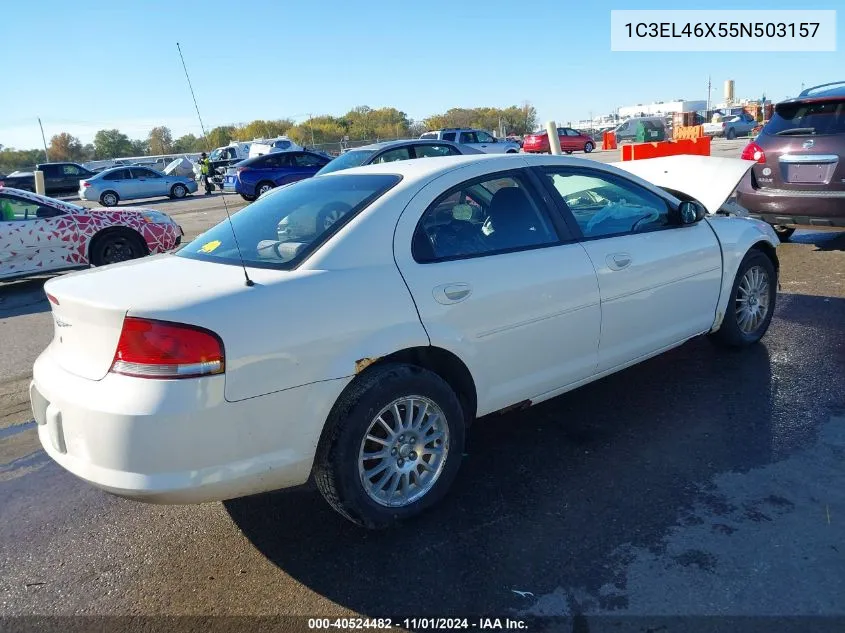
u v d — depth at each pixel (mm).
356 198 3346
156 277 3033
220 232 3646
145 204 26141
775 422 3957
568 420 4191
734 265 4730
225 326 2641
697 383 4586
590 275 3760
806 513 3082
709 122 48188
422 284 3148
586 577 2764
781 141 7523
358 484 2973
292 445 2809
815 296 6426
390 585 2801
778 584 2646
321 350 2836
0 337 7188
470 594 2717
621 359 4051
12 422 4859
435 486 3238
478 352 3326
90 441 2627
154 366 2568
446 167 3533
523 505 3307
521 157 3820
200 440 2602
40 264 9438
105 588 2918
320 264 2977
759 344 5234
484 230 3510
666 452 3715
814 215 7367
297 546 3113
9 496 3781
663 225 4348
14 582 2990
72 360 2863
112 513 3533
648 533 3018
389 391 2988
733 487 3330
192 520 3404
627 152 12703
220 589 2857
